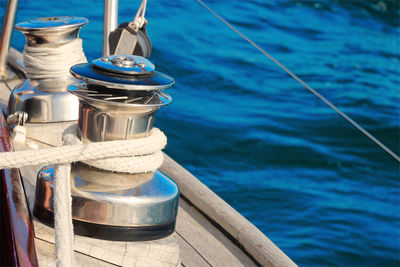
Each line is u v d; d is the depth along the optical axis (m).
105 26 2.46
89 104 1.37
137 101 1.35
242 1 11.47
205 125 6.73
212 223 2.04
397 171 6.57
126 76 1.35
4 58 3.20
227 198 5.54
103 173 1.40
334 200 5.81
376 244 5.16
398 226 5.47
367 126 7.58
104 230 1.37
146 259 1.40
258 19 10.78
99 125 1.37
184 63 8.27
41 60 2.32
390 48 10.48
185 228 2.00
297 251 4.93
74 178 1.39
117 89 1.35
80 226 1.37
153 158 1.43
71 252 1.19
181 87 7.62
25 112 2.29
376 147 7.04
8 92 3.05
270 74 8.51
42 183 1.42
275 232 5.15
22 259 1.22
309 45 10.12
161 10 10.06
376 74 9.30
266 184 5.87
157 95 1.45
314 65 9.27
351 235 5.27
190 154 6.16
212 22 10.06
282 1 11.92
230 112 7.18
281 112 7.45
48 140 2.24
